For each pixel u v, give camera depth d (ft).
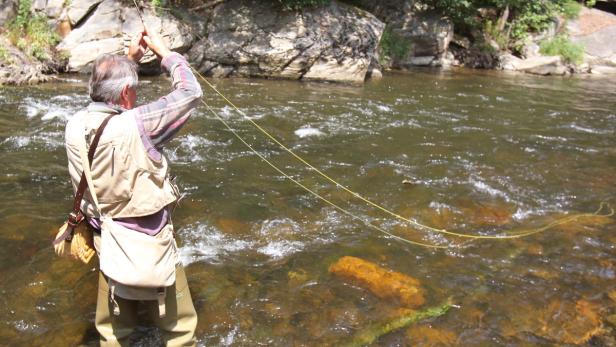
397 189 19.21
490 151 24.75
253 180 19.35
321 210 16.99
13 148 21.26
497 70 58.23
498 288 12.75
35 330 10.25
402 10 58.39
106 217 7.96
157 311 8.85
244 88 37.91
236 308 11.35
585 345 10.69
